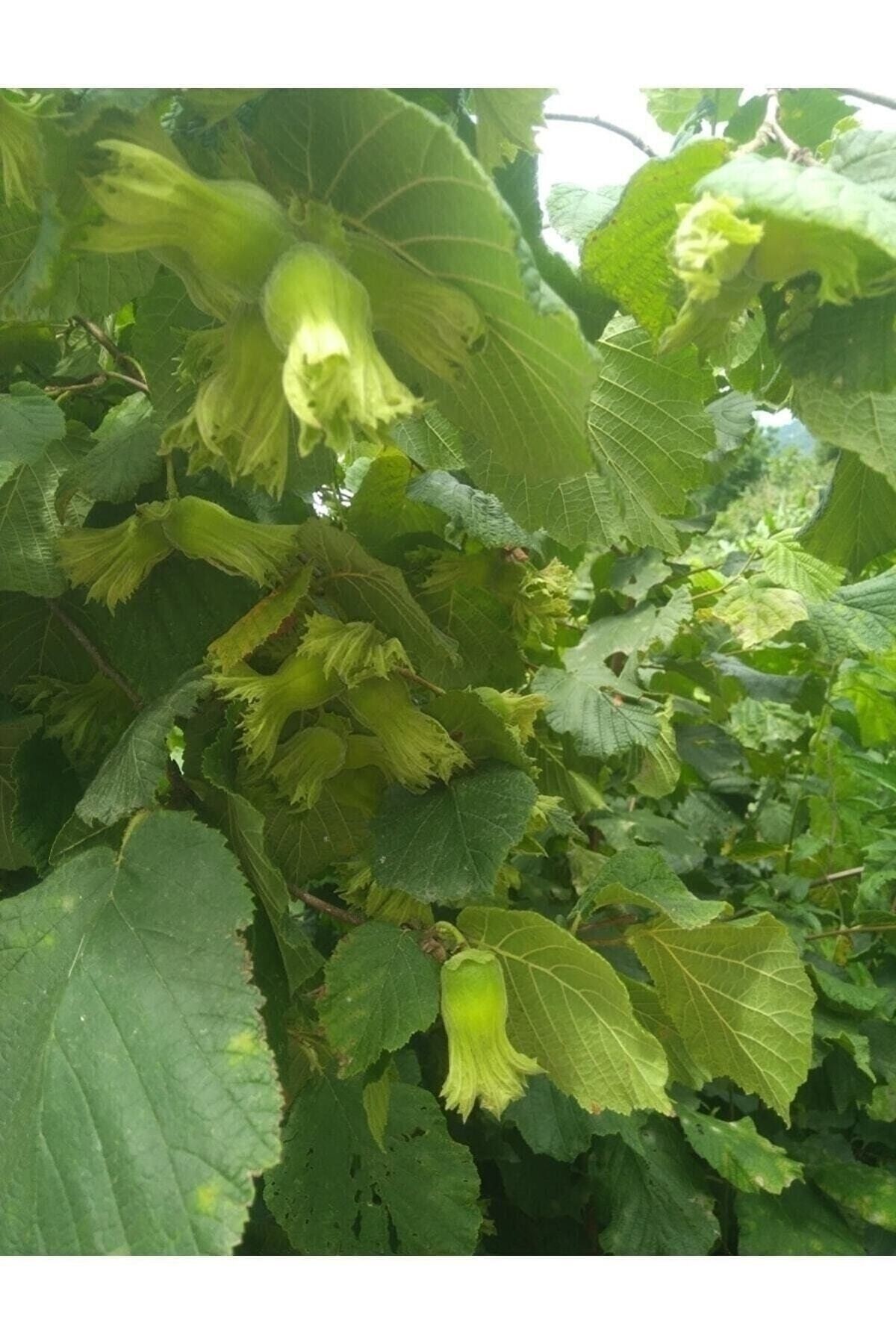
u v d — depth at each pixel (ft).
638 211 2.78
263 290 2.37
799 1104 6.20
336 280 2.30
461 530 4.67
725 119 3.48
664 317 2.98
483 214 2.27
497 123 2.93
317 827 3.91
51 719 4.19
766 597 6.21
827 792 7.52
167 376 3.38
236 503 3.86
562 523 3.63
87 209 2.40
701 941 4.09
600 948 5.30
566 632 6.96
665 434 3.61
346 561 3.62
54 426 3.44
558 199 3.54
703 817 7.57
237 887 3.03
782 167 2.31
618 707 5.22
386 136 2.30
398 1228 3.97
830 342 2.65
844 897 7.15
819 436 2.70
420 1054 5.18
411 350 2.69
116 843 3.53
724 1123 5.24
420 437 3.75
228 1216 2.49
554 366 2.53
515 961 3.62
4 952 3.01
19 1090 2.74
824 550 3.47
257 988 2.85
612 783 6.80
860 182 2.53
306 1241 3.83
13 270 2.89
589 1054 3.68
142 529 3.57
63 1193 2.55
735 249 2.28
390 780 3.86
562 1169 5.40
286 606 3.53
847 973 6.25
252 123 2.63
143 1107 2.64
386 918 3.71
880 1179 5.56
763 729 8.86
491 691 3.89
